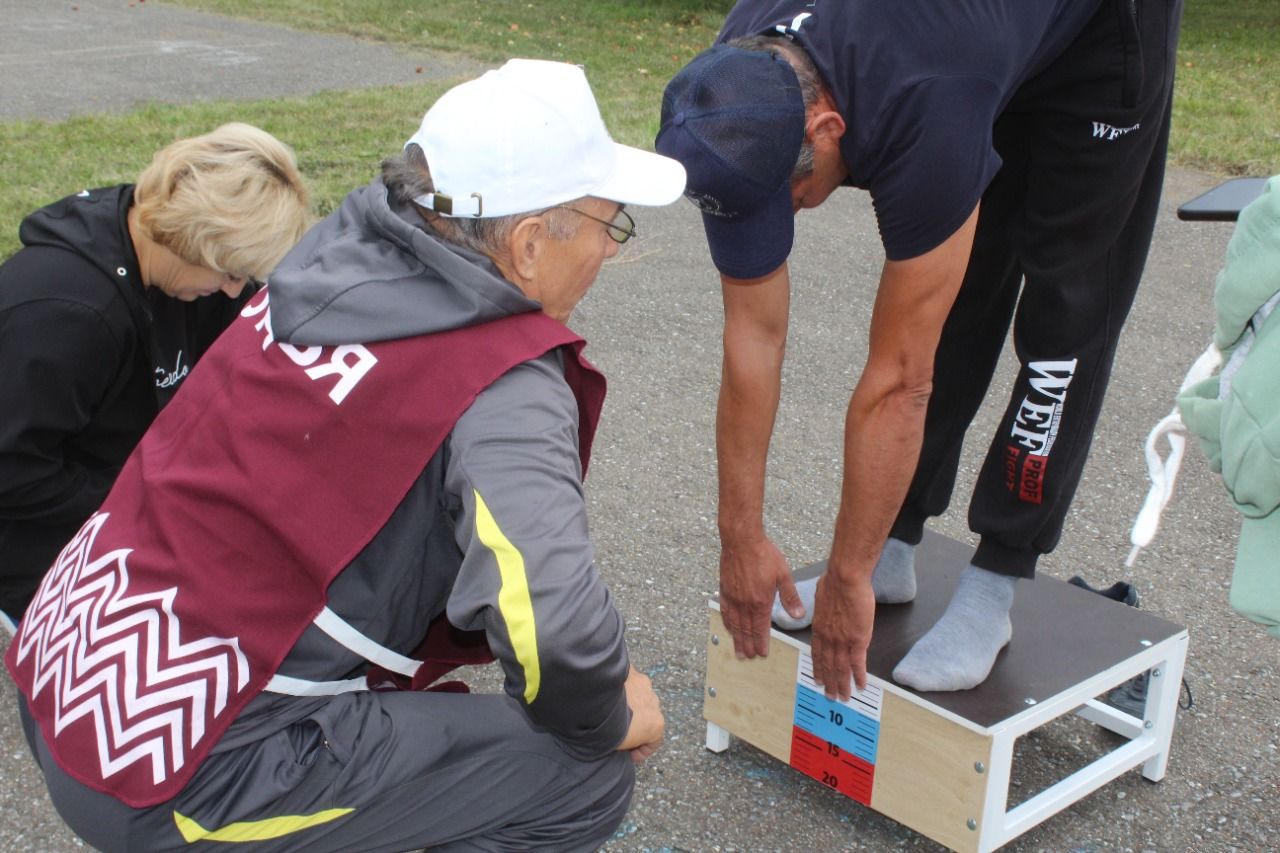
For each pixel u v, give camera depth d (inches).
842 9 69.6
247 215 77.6
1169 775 98.2
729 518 83.3
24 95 327.9
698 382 173.6
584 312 199.0
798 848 89.7
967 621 88.8
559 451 56.6
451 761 63.2
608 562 127.3
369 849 63.0
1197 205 80.7
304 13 476.4
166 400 87.7
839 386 173.6
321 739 60.5
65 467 85.3
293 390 58.1
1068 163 81.4
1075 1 74.5
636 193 60.3
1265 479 68.0
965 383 94.7
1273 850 89.8
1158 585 126.4
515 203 57.2
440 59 400.5
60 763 57.7
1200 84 369.4
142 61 382.9
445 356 57.0
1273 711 106.3
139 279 81.2
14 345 78.1
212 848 59.3
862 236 245.9
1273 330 68.1
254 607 57.9
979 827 82.1
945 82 66.7
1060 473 87.0
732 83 69.1
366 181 244.4
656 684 108.4
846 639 82.4
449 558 60.6
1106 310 86.2
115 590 59.6
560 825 66.3
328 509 57.1
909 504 96.4
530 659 53.9
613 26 468.4
